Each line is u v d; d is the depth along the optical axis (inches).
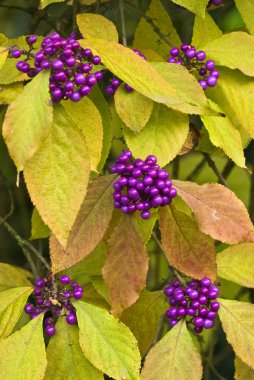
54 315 19.6
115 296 19.3
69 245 19.0
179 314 19.9
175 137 19.6
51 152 17.7
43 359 18.7
